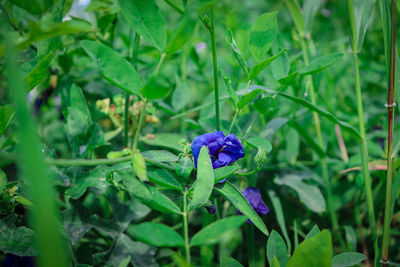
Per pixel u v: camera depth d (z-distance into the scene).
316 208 0.49
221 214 0.48
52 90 0.55
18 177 0.41
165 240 0.32
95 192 0.44
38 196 0.26
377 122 0.64
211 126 0.48
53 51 0.37
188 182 0.43
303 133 0.49
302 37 0.52
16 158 0.33
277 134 0.59
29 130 0.26
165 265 0.47
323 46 0.75
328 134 0.60
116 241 0.43
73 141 0.44
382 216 0.54
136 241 0.43
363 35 0.43
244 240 0.52
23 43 0.31
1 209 0.38
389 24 0.40
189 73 0.71
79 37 0.50
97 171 0.42
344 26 0.88
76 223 0.42
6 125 0.38
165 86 0.34
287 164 0.54
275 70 0.44
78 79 0.54
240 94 0.43
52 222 0.26
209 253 0.43
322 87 0.59
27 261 0.39
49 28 0.30
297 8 0.50
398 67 0.41
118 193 0.50
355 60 0.44
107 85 0.55
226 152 0.38
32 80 0.37
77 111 0.45
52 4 0.46
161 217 0.52
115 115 0.51
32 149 0.26
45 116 0.60
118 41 0.69
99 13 0.54
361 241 0.52
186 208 0.35
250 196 0.46
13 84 0.26
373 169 0.49
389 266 0.46
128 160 0.35
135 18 0.37
